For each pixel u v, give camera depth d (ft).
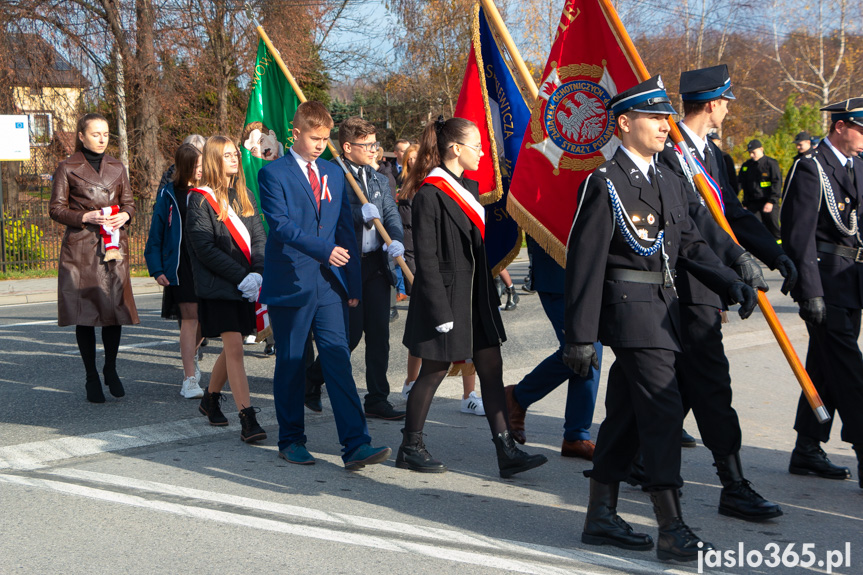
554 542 11.57
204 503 13.01
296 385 15.30
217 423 17.97
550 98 15.93
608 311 10.94
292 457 15.29
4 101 68.28
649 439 10.77
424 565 10.65
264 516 12.45
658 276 11.01
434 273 13.96
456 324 14.17
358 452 14.62
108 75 72.59
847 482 14.53
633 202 10.90
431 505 13.12
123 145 74.43
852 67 115.14
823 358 14.20
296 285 14.87
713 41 129.59
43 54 68.44
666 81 119.55
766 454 16.20
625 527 11.44
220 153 16.97
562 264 15.60
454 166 14.39
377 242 18.62
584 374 10.81
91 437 16.94
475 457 15.93
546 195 15.81
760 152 51.52
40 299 45.80
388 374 23.70
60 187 20.10
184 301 20.53
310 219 15.03
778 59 120.37
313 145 15.08
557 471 15.11
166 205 20.71
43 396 20.80
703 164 13.67
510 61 17.79
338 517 12.46
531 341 29.14
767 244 13.44
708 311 12.56
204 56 76.74
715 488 14.07
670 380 10.81
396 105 136.05
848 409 13.98
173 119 77.87
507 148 17.75
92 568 10.48
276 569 10.49
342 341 15.11
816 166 14.01
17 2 67.77
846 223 14.10
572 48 15.80
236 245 16.93
